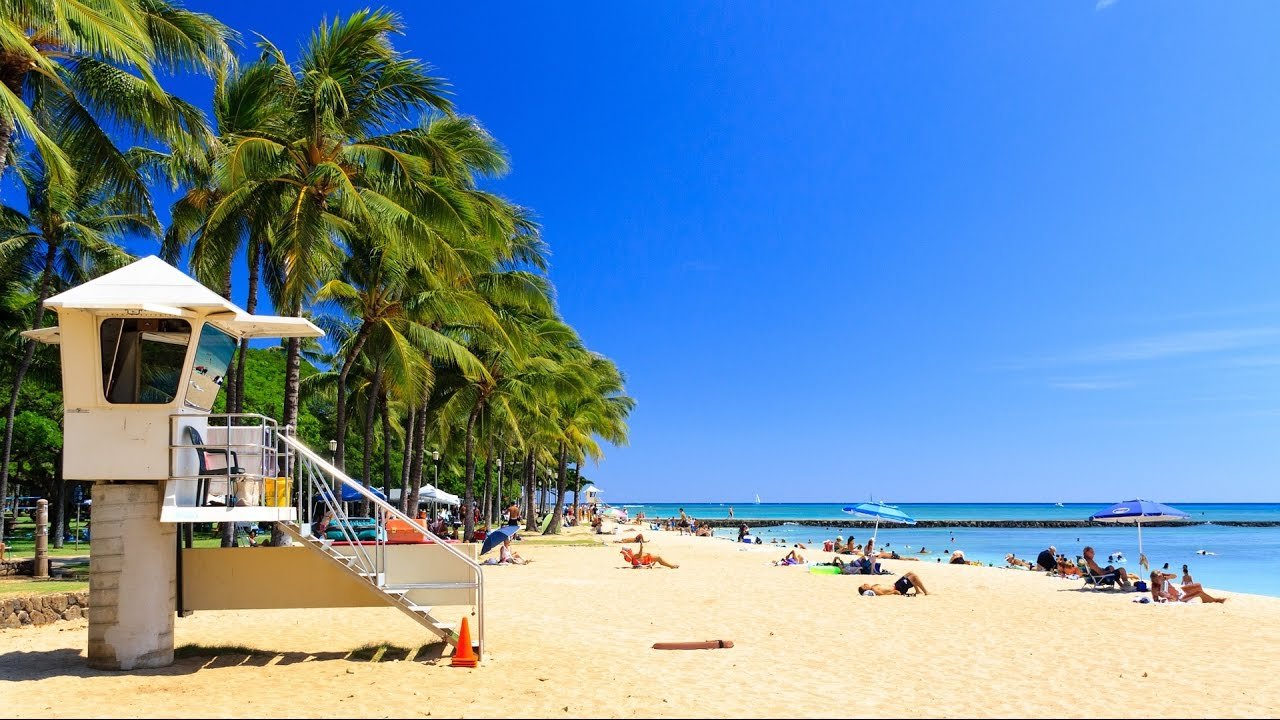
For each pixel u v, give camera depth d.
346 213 20.89
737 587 22.11
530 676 10.59
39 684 9.82
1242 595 21.55
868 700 9.50
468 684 10.11
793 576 25.50
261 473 11.05
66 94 16.39
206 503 11.10
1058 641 13.77
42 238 27.34
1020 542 74.94
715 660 11.87
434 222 20.75
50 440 34.94
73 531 41.72
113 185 17.95
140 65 14.00
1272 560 49.72
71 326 10.40
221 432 11.54
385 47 20.56
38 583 17.91
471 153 24.39
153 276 10.84
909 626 15.38
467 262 25.70
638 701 9.30
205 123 18.23
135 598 10.66
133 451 10.41
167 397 10.52
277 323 11.34
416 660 11.64
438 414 40.88
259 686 9.91
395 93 20.91
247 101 21.64
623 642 13.30
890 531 106.75
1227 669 11.49
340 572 12.33
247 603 12.24
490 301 31.27
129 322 10.58
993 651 12.83
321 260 22.00
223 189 19.86
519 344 31.62
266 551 12.34
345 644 12.89
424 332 26.31
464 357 27.27
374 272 25.52
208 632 13.91
